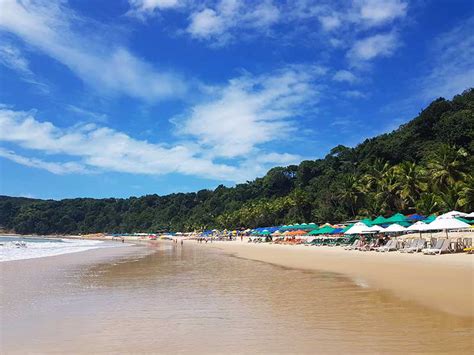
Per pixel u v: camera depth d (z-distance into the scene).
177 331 10.67
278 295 16.09
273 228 80.00
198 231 157.38
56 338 10.23
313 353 8.41
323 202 87.38
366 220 43.19
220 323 11.48
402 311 12.08
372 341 9.07
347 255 33.78
